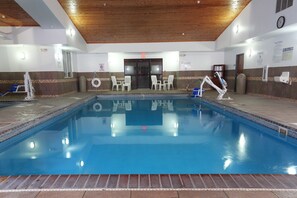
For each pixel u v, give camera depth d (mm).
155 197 1788
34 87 8891
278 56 7281
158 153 3668
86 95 9695
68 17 8242
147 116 6527
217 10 8227
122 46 11391
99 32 9953
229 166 3143
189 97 9977
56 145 4121
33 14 6668
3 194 1854
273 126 4227
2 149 3791
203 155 3561
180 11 8195
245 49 9609
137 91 11531
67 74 10656
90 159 3451
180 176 2141
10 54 8688
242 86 9461
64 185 1986
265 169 3035
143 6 7707
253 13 7469
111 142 4273
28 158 3510
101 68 12133
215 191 1865
